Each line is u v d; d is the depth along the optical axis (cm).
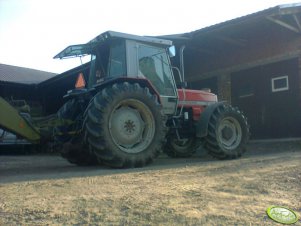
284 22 932
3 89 1631
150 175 459
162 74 651
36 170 598
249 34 1058
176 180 420
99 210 300
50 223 273
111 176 455
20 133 547
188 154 789
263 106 1076
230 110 698
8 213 293
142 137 580
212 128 671
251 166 518
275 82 1047
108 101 540
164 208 306
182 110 704
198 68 1282
